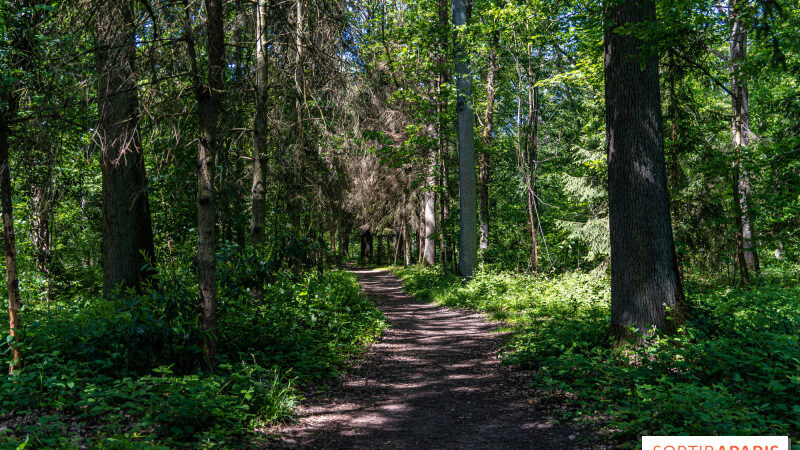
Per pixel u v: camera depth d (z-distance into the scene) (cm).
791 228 1516
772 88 1880
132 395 447
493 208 2628
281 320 844
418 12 1994
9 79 595
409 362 846
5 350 542
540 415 534
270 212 1323
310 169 1404
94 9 610
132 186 849
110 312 644
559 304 1194
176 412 448
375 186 2530
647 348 630
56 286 1156
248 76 998
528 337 847
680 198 1328
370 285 2480
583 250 1820
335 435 495
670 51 911
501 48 1634
